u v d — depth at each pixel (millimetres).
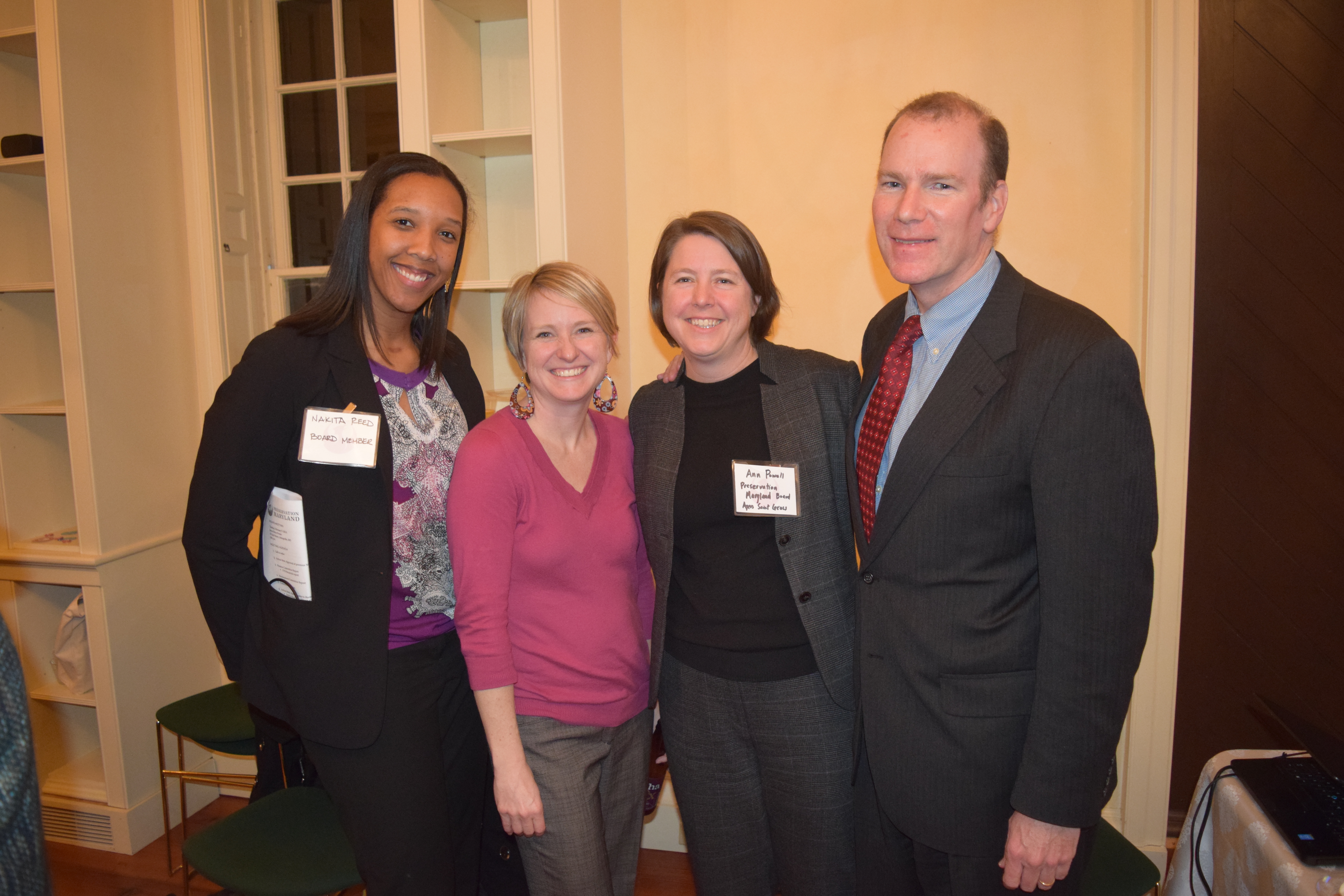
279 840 1626
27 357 2604
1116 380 1087
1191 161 2008
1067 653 1117
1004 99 2158
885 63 2232
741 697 1497
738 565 1503
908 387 1346
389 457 1426
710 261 1476
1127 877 1508
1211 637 2289
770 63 2316
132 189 2463
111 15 2375
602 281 1825
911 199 1206
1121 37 2076
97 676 2484
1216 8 2094
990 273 1287
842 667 1472
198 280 2658
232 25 2658
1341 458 2166
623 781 1590
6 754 584
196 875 2439
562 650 1465
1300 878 1241
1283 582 2236
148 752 2600
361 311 1472
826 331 2359
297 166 2795
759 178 2359
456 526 1411
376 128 2693
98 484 2408
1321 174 2096
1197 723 2322
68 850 2570
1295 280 2141
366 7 2646
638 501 1616
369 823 1436
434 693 1527
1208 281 2184
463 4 2271
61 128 2260
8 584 2602
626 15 2398
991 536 1200
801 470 1486
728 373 1570
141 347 2516
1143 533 1099
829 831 1495
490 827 1786
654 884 2381
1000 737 1214
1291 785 1427
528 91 2402
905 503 1253
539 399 1510
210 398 2705
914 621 1262
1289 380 2172
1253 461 2219
